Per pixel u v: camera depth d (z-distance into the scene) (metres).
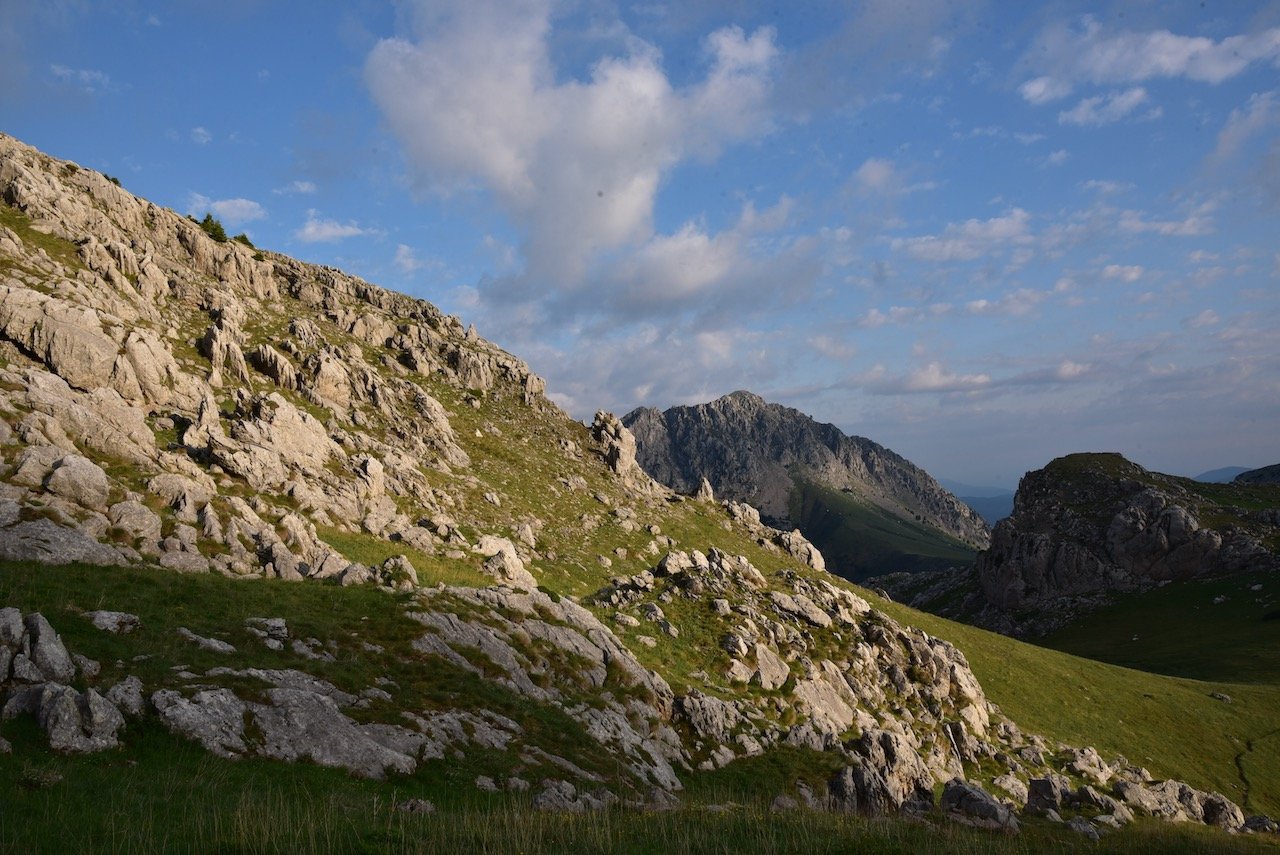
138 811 17.52
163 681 24.34
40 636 22.58
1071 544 190.88
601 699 39.56
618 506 108.19
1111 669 100.25
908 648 72.31
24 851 14.62
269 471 61.06
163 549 40.69
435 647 35.84
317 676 29.16
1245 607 146.50
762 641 59.59
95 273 78.00
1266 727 87.06
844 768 42.16
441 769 26.38
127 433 53.50
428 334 140.00
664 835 21.67
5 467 39.34
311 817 18.72
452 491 85.75
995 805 35.12
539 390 145.62
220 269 115.69
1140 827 41.53
